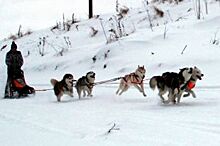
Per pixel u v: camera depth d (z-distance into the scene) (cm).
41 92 1406
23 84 1320
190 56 1405
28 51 2309
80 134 698
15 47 1352
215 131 658
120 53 1653
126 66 1508
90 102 1094
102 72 1581
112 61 1609
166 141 615
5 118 906
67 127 761
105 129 722
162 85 976
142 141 626
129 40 1716
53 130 743
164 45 1582
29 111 989
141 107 950
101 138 661
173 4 2262
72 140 657
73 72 1708
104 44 1859
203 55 1385
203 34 1581
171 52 1495
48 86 1537
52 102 1155
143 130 698
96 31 2209
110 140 644
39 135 706
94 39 2141
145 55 1546
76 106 1035
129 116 834
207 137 623
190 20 1792
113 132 696
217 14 1738
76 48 2011
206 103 922
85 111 939
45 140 666
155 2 2475
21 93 1318
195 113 815
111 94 1202
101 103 1059
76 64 1788
